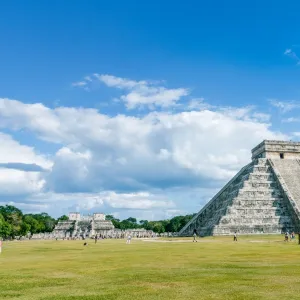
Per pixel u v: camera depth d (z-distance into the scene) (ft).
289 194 319.27
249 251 127.85
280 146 368.27
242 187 337.31
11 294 50.83
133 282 59.72
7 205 515.91
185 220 637.30
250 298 45.73
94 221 586.45
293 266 78.07
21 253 143.13
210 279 61.21
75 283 59.82
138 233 512.22
